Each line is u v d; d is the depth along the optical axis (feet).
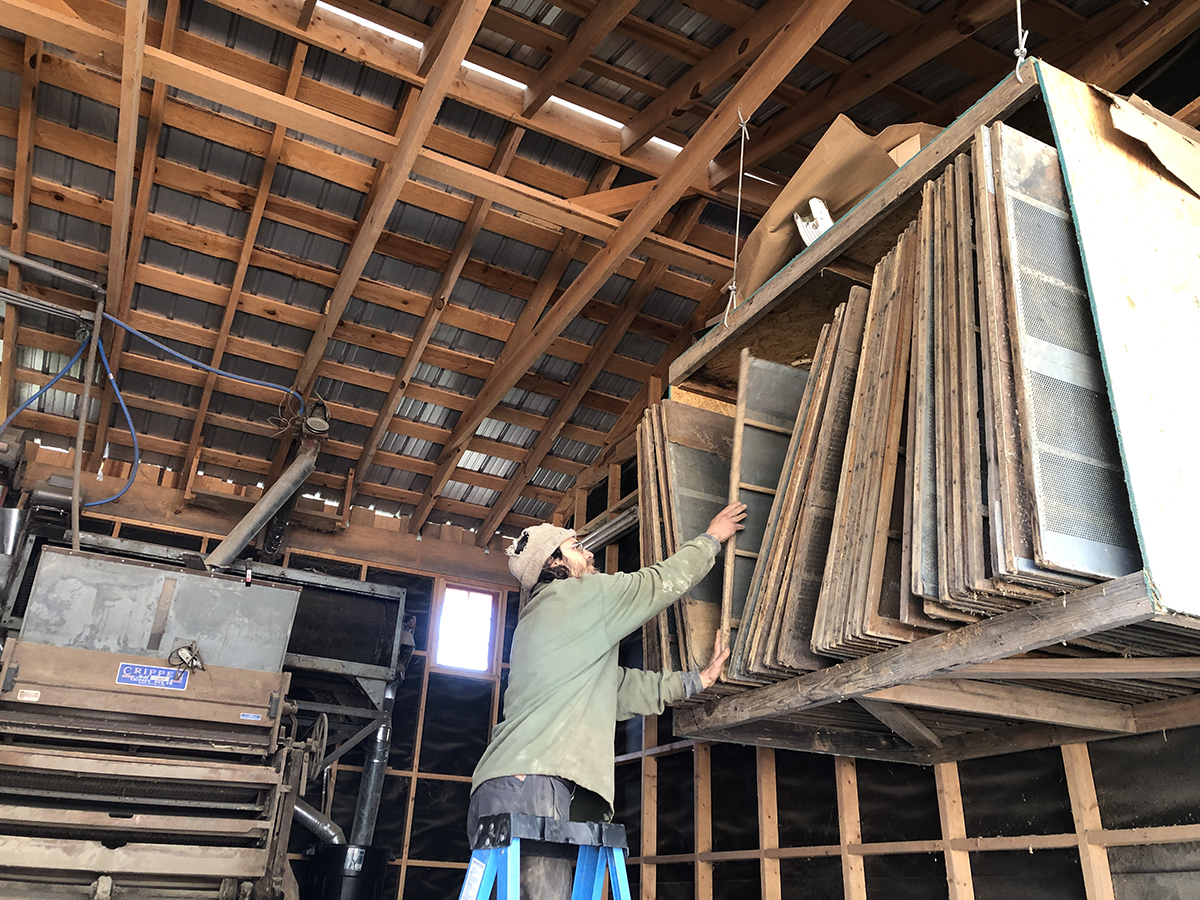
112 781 12.72
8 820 11.59
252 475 23.59
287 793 14.21
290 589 15.25
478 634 24.97
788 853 13.67
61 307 17.88
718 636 8.60
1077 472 5.50
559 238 19.07
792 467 8.55
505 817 6.06
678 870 16.74
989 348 5.86
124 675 13.82
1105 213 6.12
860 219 8.02
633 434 21.34
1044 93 6.32
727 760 16.15
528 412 23.03
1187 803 8.58
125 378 21.07
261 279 19.53
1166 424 5.54
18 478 18.45
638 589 7.75
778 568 8.04
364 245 17.24
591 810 7.28
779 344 10.27
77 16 13.98
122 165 15.31
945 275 6.72
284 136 16.81
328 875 17.92
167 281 19.24
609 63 15.94
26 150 16.87
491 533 25.58
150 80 16.17
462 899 6.15
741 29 14.37
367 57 15.70
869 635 6.57
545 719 6.97
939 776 11.31
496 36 15.65
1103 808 9.38
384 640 21.13
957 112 15.08
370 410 22.50
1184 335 5.98
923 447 6.39
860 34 14.21
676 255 17.84
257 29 15.69
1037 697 8.30
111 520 21.79
